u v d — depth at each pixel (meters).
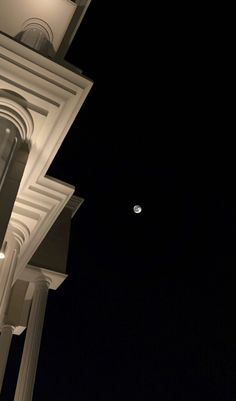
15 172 23.53
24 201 29.73
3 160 22.72
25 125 24.38
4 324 36.06
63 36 29.22
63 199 30.30
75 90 24.58
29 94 23.86
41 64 23.75
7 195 22.53
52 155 27.23
